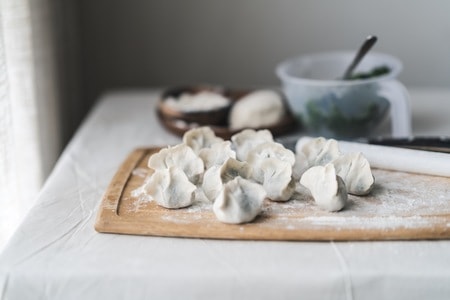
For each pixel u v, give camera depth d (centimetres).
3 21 73
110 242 57
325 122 82
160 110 89
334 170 60
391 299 52
